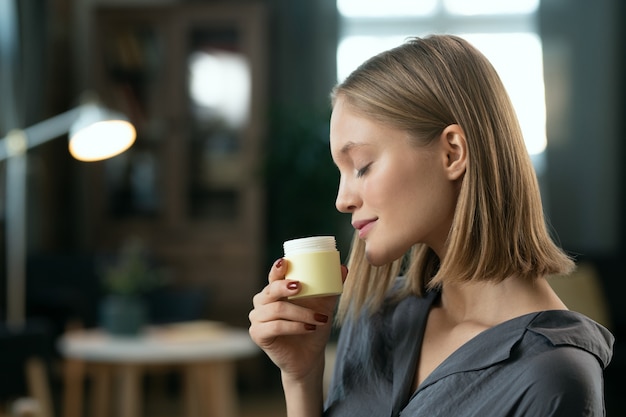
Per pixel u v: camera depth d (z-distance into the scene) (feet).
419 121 3.54
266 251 22.40
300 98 23.11
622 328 19.71
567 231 22.56
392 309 4.04
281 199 22.15
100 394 15.14
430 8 23.38
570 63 22.56
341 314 4.11
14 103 20.01
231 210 22.11
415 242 3.65
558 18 22.61
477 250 3.51
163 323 18.98
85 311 19.08
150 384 20.84
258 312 3.95
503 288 3.59
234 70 22.17
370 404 3.90
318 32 23.13
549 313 3.44
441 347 3.70
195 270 21.95
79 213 23.09
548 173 22.65
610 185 22.40
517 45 23.17
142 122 22.31
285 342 4.03
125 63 22.31
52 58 22.30
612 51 22.41
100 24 22.27
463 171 3.54
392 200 3.56
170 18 22.29
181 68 22.22
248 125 22.04
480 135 3.51
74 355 13.38
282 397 20.66
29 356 11.91
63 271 20.54
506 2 23.21
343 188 3.71
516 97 23.09
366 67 3.72
